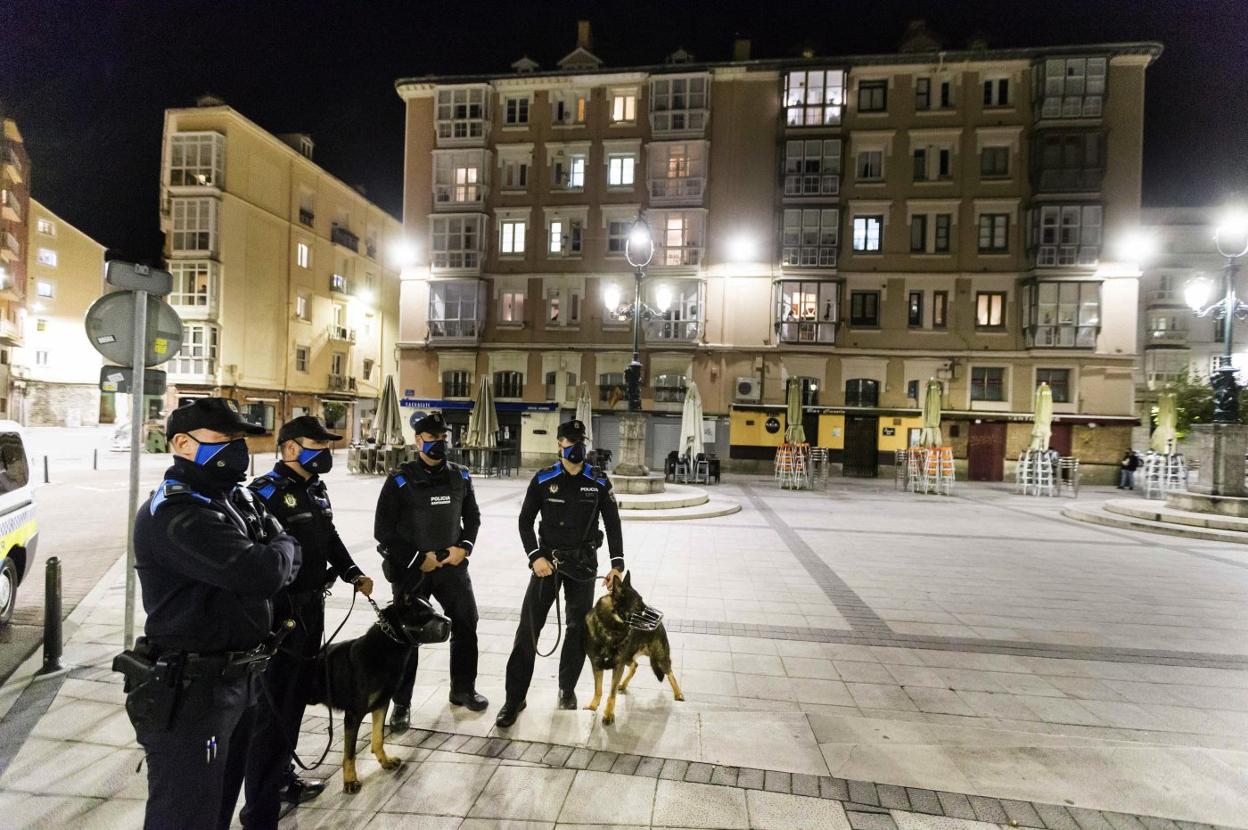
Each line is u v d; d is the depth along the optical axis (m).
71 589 6.84
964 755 3.32
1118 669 4.88
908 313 24.80
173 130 28.83
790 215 25.09
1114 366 23.38
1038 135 23.72
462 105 27.36
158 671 2.07
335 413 36.72
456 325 27.14
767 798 2.92
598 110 26.67
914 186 24.72
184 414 2.16
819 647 5.28
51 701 3.97
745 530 11.13
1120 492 21.06
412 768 3.20
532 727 3.65
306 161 33.72
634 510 12.39
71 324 38.25
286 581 2.26
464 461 21.31
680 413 25.39
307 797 2.95
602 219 26.44
